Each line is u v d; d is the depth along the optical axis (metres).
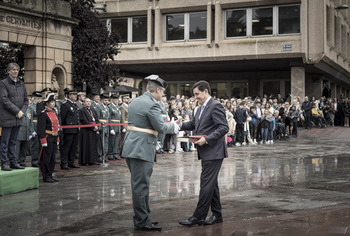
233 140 20.55
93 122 13.73
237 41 29.77
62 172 12.10
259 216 6.98
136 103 6.38
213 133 6.30
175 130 6.47
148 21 31.62
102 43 20.53
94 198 8.55
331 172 11.88
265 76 35.91
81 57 19.72
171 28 31.80
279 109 24.45
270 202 8.02
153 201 8.23
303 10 28.22
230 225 6.30
